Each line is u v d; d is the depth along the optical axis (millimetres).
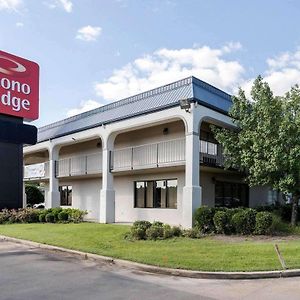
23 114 23469
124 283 7988
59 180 28266
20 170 23188
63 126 26141
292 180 15234
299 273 8789
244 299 6820
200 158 19203
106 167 21391
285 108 16000
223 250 11078
